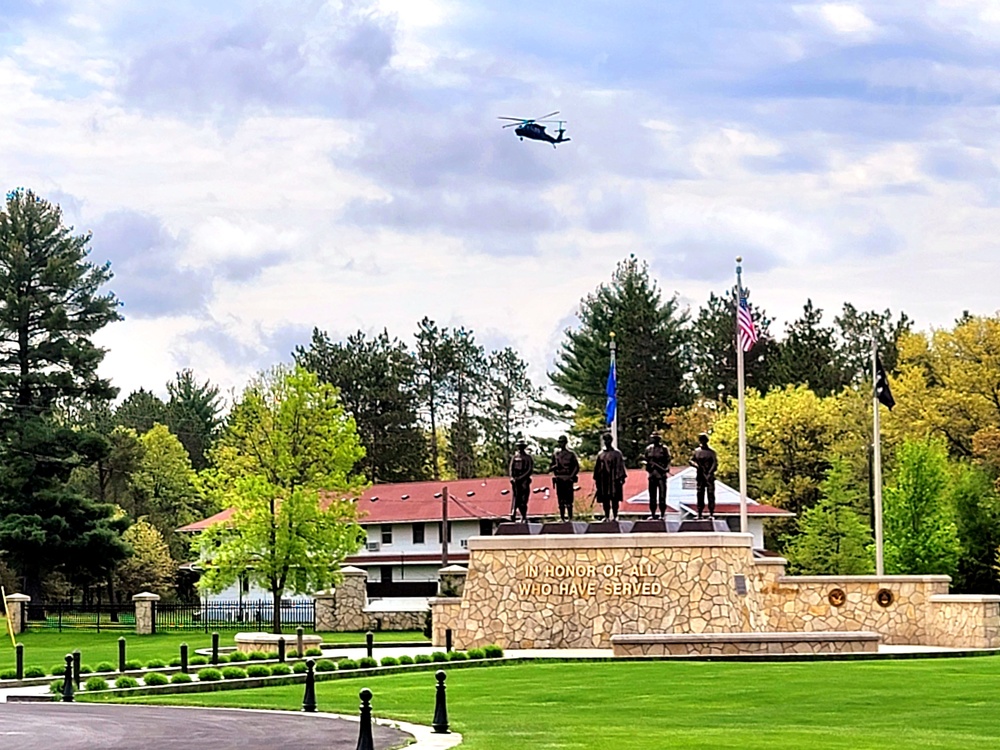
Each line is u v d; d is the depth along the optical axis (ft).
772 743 70.28
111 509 253.85
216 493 185.68
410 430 365.61
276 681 113.29
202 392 456.04
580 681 107.24
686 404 331.77
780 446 298.15
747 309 159.22
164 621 224.33
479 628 143.13
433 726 78.07
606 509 145.89
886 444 276.21
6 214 256.52
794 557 239.30
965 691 97.45
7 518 242.58
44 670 132.87
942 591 144.97
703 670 114.62
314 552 184.65
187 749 70.64
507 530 145.59
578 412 331.36
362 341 371.15
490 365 412.57
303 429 188.14
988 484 243.81
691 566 140.05
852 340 360.28
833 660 124.67
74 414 414.82
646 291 332.19
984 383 267.39
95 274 261.03
